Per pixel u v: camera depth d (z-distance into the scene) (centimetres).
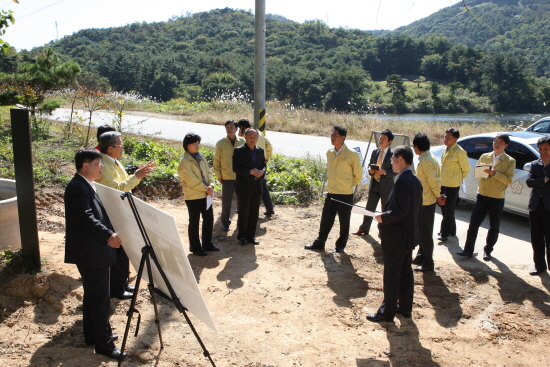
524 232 721
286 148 1528
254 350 384
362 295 497
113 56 10462
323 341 402
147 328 413
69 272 503
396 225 424
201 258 595
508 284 530
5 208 522
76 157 357
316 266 577
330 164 620
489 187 596
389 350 390
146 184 876
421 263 589
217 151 702
